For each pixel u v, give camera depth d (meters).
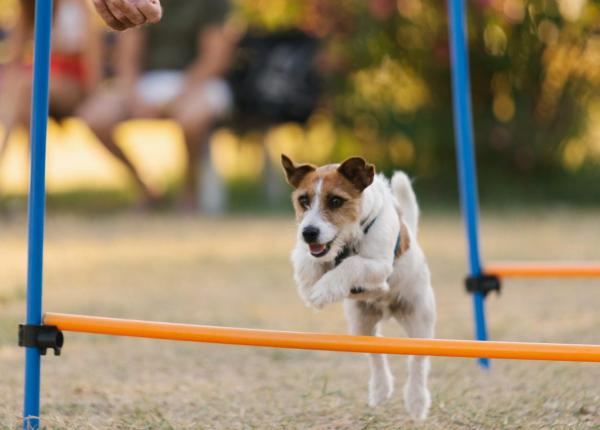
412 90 19.92
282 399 6.76
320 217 5.75
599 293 10.84
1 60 19.00
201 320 9.29
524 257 12.55
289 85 18.39
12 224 16.50
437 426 6.05
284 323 9.26
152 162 24.22
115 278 11.73
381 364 6.57
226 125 18.66
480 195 19.16
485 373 7.54
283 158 6.08
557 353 5.09
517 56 18.94
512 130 19.30
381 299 6.29
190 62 17.84
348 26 19.28
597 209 17.75
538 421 6.05
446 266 12.29
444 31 19.00
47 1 5.32
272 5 20.83
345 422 6.15
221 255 13.38
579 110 19.33
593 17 18.59
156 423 5.99
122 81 17.09
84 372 7.59
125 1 5.52
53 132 25.72
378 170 19.80
